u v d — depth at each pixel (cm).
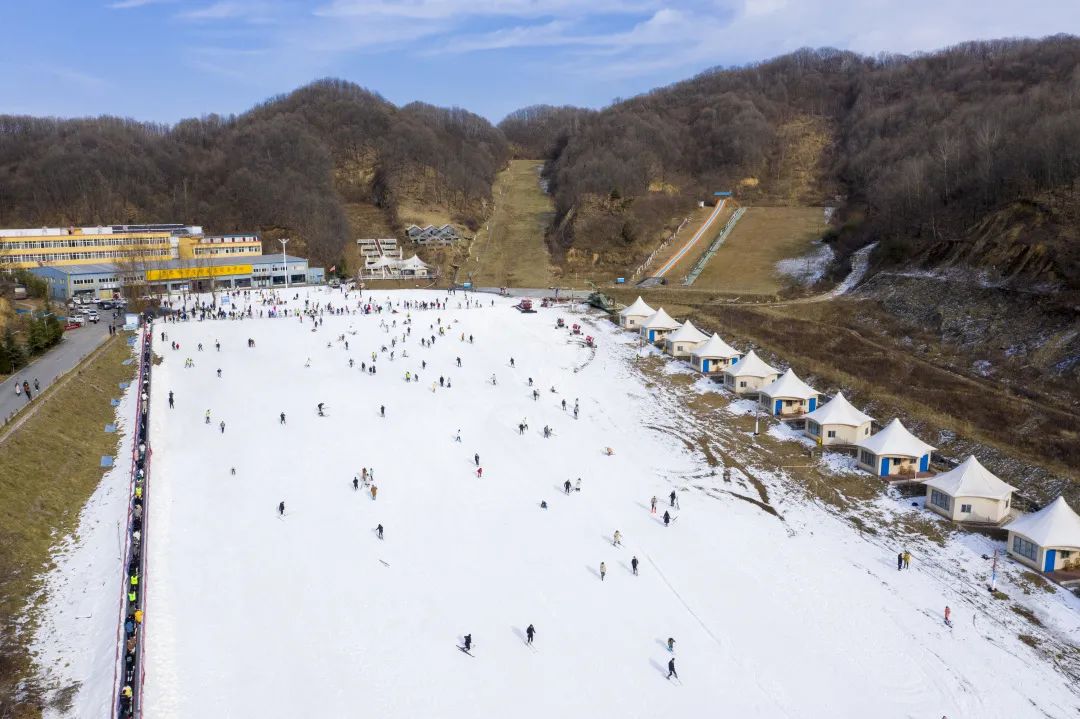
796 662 4244
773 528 5875
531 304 13225
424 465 6850
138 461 6238
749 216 19012
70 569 4675
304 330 11556
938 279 10544
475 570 5072
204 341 10850
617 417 8394
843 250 14512
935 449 6731
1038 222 10012
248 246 16988
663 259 16475
